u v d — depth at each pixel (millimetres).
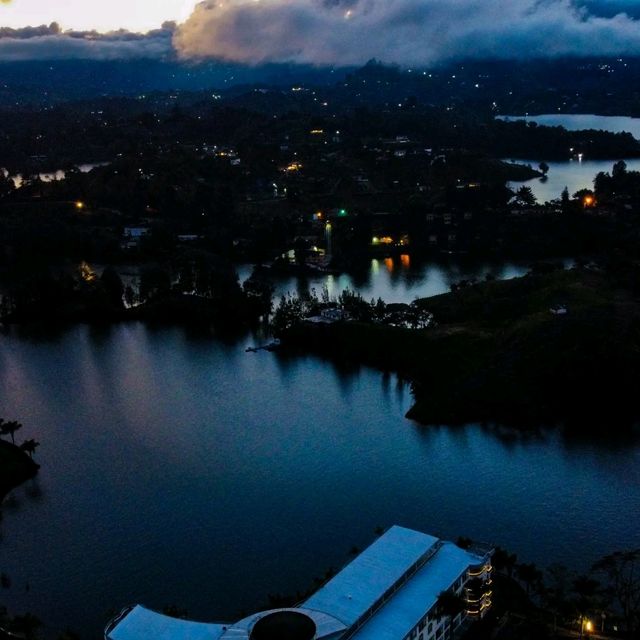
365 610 158875
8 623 183125
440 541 184875
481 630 174000
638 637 167500
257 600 197375
